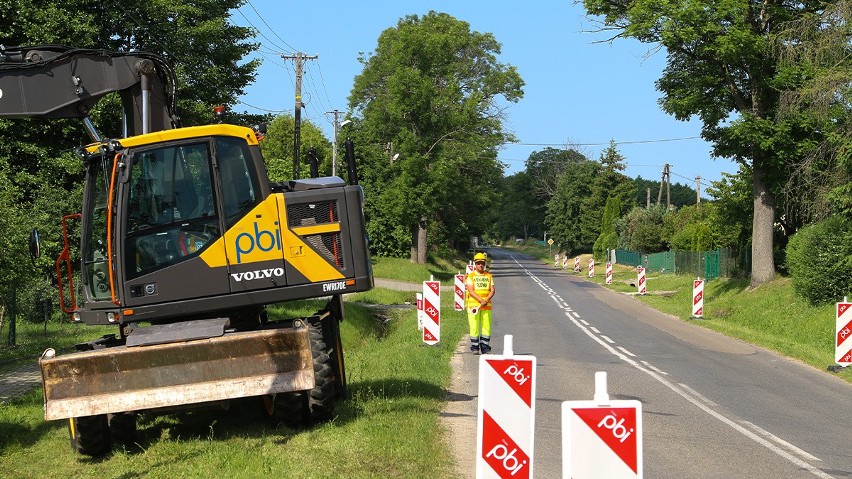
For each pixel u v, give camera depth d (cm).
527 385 621
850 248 2628
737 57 3095
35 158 2741
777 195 3381
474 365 1655
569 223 11350
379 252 6412
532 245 15525
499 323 2748
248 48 3334
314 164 1362
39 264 2297
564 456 508
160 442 984
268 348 938
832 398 1415
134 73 1104
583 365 1742
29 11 2634
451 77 5903
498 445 620
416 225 5878
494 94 7000
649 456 966
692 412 1252
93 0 2814
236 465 844
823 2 3003
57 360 901
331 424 1014
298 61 4284
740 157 3434
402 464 843
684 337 2398
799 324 2620
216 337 933
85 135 2741
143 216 1003
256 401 1170
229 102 3244
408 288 4747
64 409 900
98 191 1033
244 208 1026
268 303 1037
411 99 5619
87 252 1025
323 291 1039
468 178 6912
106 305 1000
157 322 1046
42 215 2380
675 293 4325
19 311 2558
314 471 812
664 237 7181
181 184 1015
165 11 2909
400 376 1405
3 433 1081
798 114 3030
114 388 910
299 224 1041
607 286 5116
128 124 1133
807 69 2938
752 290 3397
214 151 1021
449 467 846
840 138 2622
